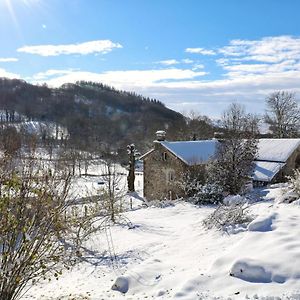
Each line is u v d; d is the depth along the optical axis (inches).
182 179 1349.7
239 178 1193.4
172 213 981.8
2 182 247.6
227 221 545.3
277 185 1299.2
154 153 1507.1
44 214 260.2
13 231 247.6
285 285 305.0
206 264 391.9
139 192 1728.6
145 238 683.4
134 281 388.5
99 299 346.6
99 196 916.0
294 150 1542.8
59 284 455.5
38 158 321.4
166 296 324.2
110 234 755.4
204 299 296.0
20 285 260.2
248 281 321.7
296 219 455.8
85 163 2003.0
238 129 1533.0
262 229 432.8
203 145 1535.4
